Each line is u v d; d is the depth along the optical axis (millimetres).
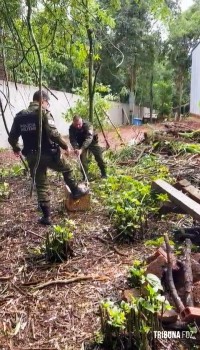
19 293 3062
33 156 4375
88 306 2814
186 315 2441
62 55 5094
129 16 20344
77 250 3783
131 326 2293
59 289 3082
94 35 5184
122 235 3965
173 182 5887
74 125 6312
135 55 22516
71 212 4945
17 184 6703
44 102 4363
